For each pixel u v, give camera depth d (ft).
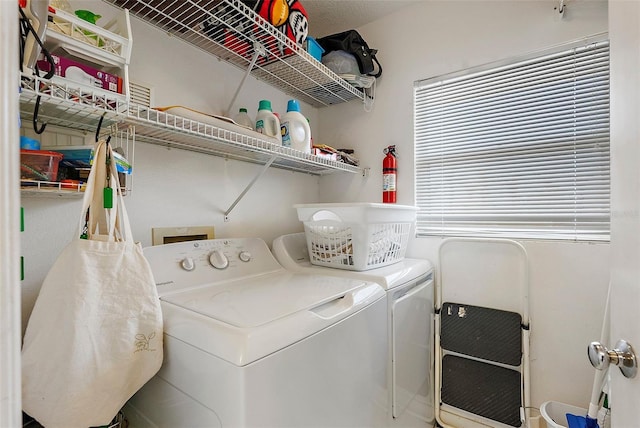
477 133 5.75
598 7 4.73
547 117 5.14
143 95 4.02
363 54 6.03
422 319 5.24
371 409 3.62
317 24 6.89
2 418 1.04
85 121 3.06
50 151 2.63
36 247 3.18
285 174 6.49
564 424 4.79
